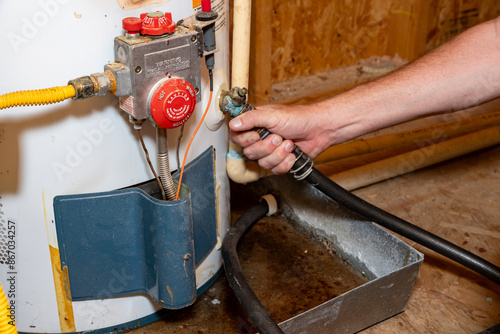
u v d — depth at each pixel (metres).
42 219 0.81
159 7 0.75
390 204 1.35
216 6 0.84
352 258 1.14
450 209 1.34
